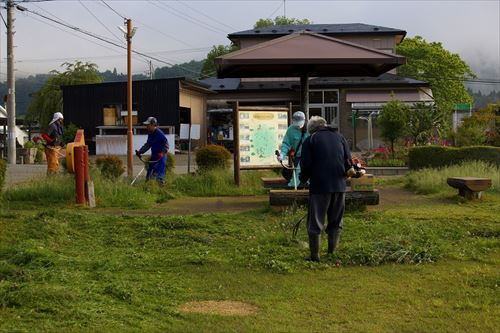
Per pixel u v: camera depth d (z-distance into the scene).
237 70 14.31
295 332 4.70
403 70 48.34
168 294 5.74
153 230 8.61
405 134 23.12
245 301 5.59
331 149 7.01
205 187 13.73
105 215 9.75
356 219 9.47
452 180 12.39
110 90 36.03
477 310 5.25
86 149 11.45
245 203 11.98
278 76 15.09
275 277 6.45
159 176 13.85
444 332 4.71
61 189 11.88
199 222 9.09
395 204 11.56
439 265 6.93
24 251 7.07
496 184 13.39
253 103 37.44
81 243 8.08
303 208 9.99
